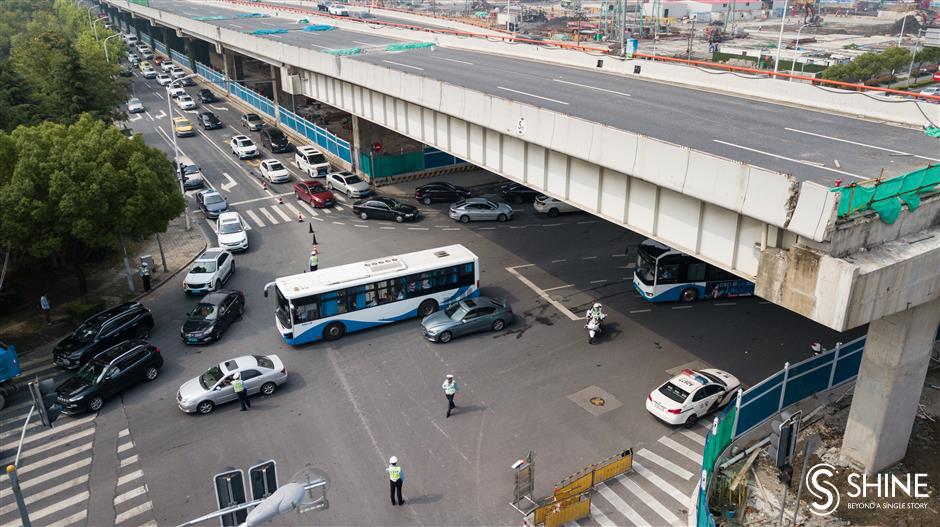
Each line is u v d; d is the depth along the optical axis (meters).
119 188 31.94
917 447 22.97
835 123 28.58
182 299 35.72
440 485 21.42
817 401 24.59
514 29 142.50
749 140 25.23
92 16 144.88
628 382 26.92
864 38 131.00
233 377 25.72
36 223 30.38
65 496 21.38
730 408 23.45
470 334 31.00
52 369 29.08
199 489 21.55
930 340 20.34
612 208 25.77
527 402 25.73
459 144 34.88
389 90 39.28
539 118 27.19
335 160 59.16
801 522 19.80
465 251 33.84
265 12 105.12
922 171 18.09
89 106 54.62
